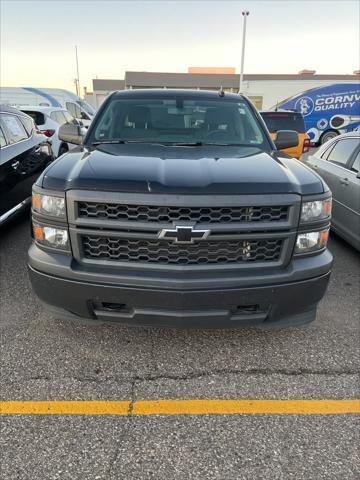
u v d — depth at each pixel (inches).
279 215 96.0
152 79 1654.8
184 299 94.4
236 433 89.9
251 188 94.0
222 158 115.3
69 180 96.5
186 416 94.4
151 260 95.6
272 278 96.7
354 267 185.2
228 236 93.3
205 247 94.8
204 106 155.4
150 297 94.9
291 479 79.1
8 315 134.7
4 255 187.5
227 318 98.7
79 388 102.5
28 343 120.0
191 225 91.0
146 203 90.4
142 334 125.3
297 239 98.6
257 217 94.7
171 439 88.0
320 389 103.9
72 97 812.0
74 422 92.0
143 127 146.4
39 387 102.5
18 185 208.2
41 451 84.4
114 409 96.0
